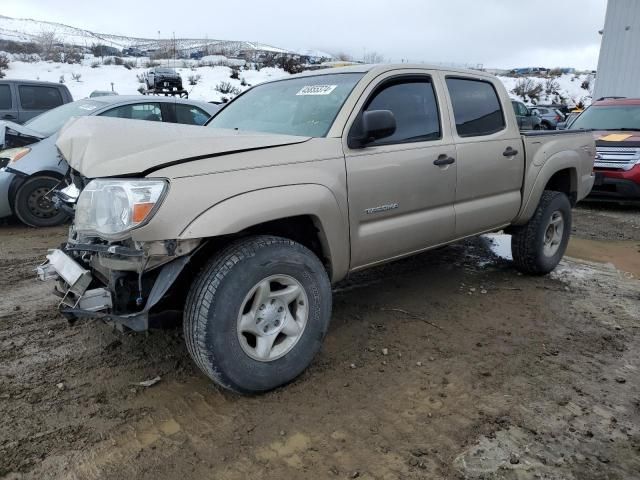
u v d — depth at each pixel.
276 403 2.89
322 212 3.05
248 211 2.69
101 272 2.82
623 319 4.14
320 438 2.60
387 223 3.55
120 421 2.71
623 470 2.42
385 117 3.17
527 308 4.33
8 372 3.18
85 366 3.27
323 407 2.86
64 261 2.87
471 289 4.74
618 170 8.51
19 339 3.62
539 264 4.99
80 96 25.86
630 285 4.98
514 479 2.34
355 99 3.42
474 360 3.41
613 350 3.60
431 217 3.84
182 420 2.73
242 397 2.94
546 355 3.50
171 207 2.52
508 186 4.51
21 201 6.78
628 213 8.72
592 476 2.37
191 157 2.68
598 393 3.05
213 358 2.69
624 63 18.28
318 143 3.17
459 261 5.62
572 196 5.43
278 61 41.25
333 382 3.11
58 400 2.89
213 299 2.66
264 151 2.93
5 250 5.86
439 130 3.93
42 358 3.36
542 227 4.88
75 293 2.68
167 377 3.15
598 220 8.12
